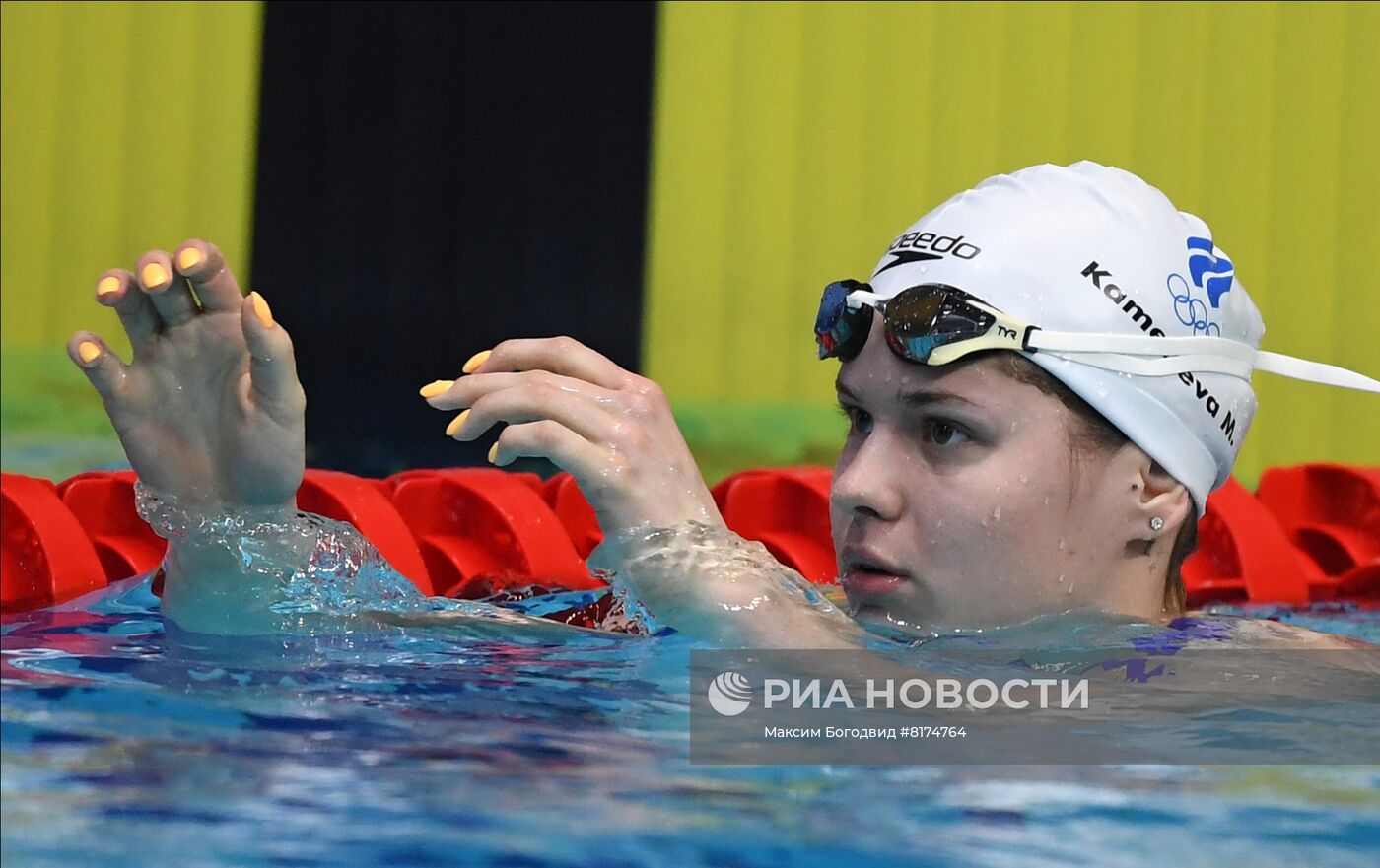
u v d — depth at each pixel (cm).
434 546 787
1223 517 877
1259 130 1872
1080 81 1906
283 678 462
